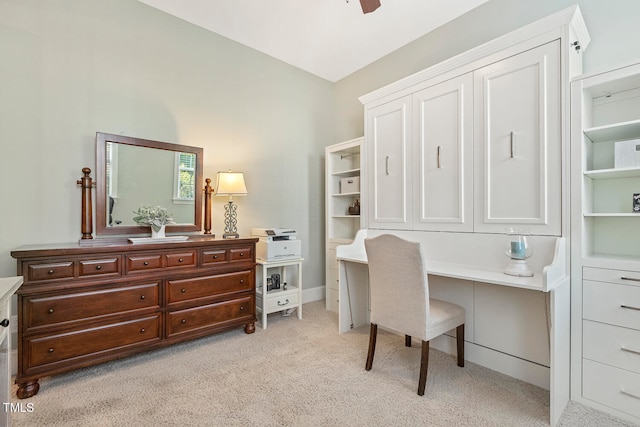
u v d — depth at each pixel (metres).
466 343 2.23
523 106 1.93
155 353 2.27
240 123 3.14
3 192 2.02
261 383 1.87
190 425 1.49
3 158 2.02
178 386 1.83
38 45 2.13
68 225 2.23
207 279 2.42
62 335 1.83
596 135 1.79
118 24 2.43
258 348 2.37
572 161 1.73
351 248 2.79
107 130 2.38
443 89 2.34
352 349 2.37
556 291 1.56
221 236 2.94
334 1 2.52
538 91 1.86
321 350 2.34
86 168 2.24
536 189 1.87
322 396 1.73
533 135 1.88
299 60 3.48
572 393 1.70
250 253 2.70
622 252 1.84
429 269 2.03
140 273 2.12
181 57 2.75
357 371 2.02
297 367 2.07
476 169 2.15
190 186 2.75
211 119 2.94
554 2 2.20
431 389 1.82
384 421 1.52
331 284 3.40
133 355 2.22
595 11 2.01
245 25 2.85
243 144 3.16
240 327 2.79
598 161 1.93
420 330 1.77
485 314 2.13
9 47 2.03
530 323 1.92
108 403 1.66
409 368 2.07
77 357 1.87
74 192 2.25
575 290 1.70
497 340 2.07
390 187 2.73
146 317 2.13
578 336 1.68
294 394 1.75
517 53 1.95
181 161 2.71
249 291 2.67
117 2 2.43
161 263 2.21
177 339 2.26
